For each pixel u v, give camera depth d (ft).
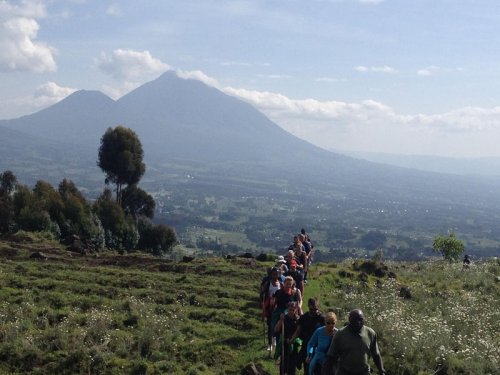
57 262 89.97
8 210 142.00
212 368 45.65
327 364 33.22
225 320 59.00
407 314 61.36
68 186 181.16
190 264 92.99
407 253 571.28
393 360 46.47
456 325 58.85
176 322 56.08
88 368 44.39
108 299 64.23
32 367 44.96
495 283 86.63
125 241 167.43
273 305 45.98
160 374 43.96
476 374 45.06
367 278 83.61
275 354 42.34
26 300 61.26
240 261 96.48
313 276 79.97
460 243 120.16
